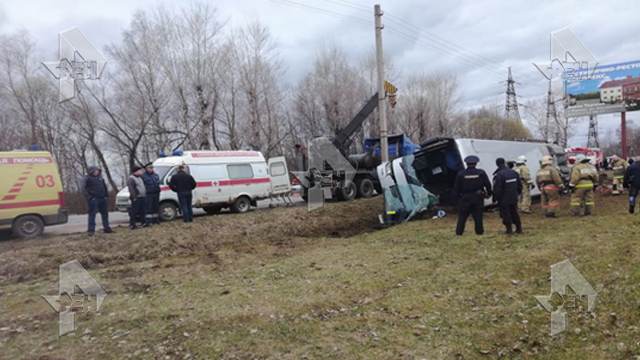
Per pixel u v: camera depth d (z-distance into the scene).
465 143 13.13
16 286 7.04
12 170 11.12
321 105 33.56
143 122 28.00
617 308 4.84
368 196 18.59
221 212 15.73
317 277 6.88
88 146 36.06
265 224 12.38
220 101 29.84
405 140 18.48
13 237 11.24
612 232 8.33
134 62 27.00
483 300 5.44
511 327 4.62
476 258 7.38
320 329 4.77
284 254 9.06
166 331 4.84
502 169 9.16
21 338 4.83
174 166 13.57
